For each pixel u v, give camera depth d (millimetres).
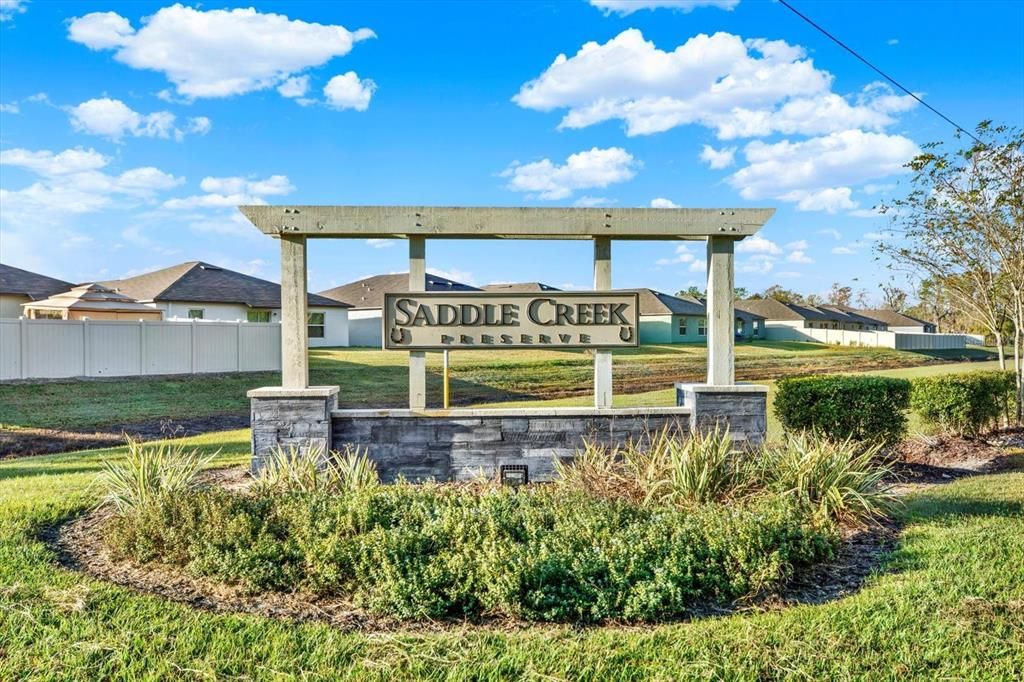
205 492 4699
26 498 5617
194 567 3818
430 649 3020
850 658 2967
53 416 13234
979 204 9992
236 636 3148
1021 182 9508
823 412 7418
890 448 7883
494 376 20453
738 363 29641
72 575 3852
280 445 6164
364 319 33750
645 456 5598
